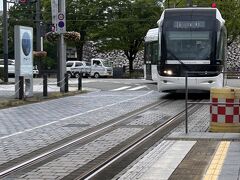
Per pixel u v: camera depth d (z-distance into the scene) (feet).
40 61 202.59
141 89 117.29
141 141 44.01
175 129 50.60
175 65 84.79
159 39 86.53
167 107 74.08
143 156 36.83
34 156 38.19
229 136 43.47
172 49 85.25
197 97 91.71
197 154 36.32
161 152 37.78
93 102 83.56
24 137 47.55
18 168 33.88
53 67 246.68
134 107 74.43
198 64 84.17
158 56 86.69
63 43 107.04
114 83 143.74
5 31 143.84
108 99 89.20
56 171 32.76
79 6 222.28
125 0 218.59
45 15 227.20
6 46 143.43
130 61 227.81
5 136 48.19
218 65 83.92
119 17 220.64
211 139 42.57
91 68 204.13
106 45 220.02
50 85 130.72
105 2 218.59
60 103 82.28
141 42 221.25
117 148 40.86
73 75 204.44
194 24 85.25
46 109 73.15
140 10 217.97
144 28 214.28
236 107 46.14
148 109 71.46
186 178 29.14
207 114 63.52
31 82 91.40
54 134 49.19
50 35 121.19
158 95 97.96
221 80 85.20
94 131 50.75
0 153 39.55
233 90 45.98
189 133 45.91
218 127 46.60
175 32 85.66
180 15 85.92
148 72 134.00
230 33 217.15
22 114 66.95
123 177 30.07
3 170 33.40
